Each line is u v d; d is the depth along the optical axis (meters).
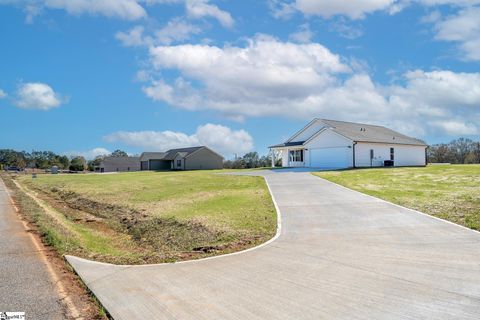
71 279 6.07
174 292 5.37
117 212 15.61
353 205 12.50
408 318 4.29
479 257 6.59
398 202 12.76
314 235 8.70
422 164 39.69
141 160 72.38
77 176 45.44
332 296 5.00
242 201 14.35
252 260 6.90
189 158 61.06
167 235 10.70
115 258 7.68
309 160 35.34
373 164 33.28
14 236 9.51
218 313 4.59
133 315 4.60
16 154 116.81
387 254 6.95
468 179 18.36
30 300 5.13
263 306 4.76
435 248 7.26
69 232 10.84
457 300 4.74
